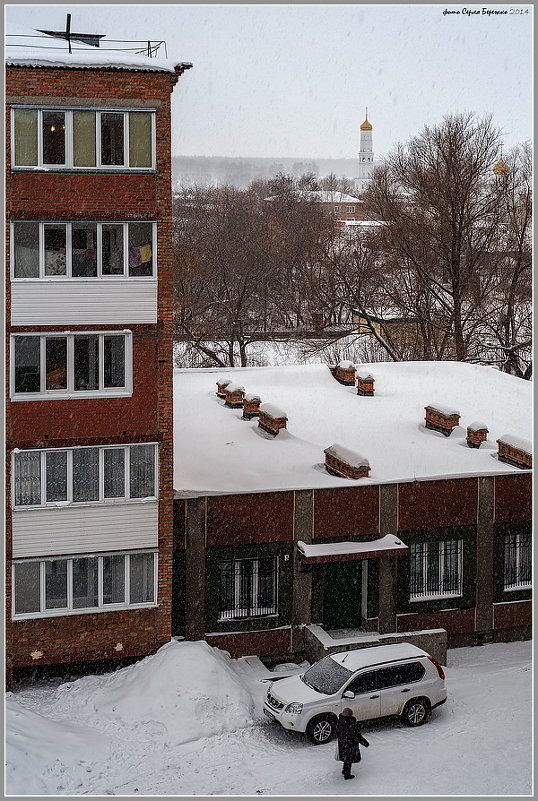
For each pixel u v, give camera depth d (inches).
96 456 847.7
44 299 813.2
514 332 2106.3
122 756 729.0
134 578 873.5
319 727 765.9
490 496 1013.2
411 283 2276.1
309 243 2642.7
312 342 2340.1
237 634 944.3
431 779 674.8
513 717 791.1
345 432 1144.2
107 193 818.2
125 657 877.8
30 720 749.9
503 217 2154.3
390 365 1439.5
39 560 837.8
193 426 1154.7
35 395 824.3
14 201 797.2
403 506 985.5
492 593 1024.2
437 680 812.6
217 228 2699.3
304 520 955.3
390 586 963.3
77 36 957.8
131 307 836.0
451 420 1138.7
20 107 791.1
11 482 823.7
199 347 2315.5
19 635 839.1
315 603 968.9
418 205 2201.0
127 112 815.7
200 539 925.8
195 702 792.3
